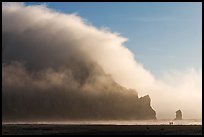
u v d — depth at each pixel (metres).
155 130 132.00
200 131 120.19
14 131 123.88
